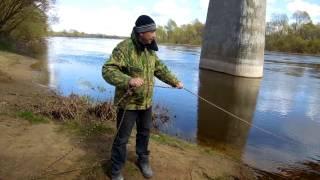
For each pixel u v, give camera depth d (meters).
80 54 42.00
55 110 8.62
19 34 42.44
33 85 16.00
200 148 8.14
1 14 32.88
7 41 35.59
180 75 28.28
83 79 20.69
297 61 52.34
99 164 5.85
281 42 91.25
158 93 17.41
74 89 16.77
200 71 31.95
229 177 6.70
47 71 22.75
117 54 4.76
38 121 7.73
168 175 5.92
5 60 23.81
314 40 88.62
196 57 49.97
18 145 6.38
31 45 44.38
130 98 4.92
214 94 20.06
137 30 4.66
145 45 4.77
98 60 34.53
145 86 4.93
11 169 5.54
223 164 7.23
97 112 9.38
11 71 19.44
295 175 8.11
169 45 103.62
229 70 30.66
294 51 88.50
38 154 6.09
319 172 8.48
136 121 5.47
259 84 25.56
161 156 6.62
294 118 14.95
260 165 8.51
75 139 6.86
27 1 33.56
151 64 4.93
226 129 12.06
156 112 13.00
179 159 6.70
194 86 22.84
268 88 23.64
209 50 33.47
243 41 29.52
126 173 5.65
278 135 11.97
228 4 31.25
